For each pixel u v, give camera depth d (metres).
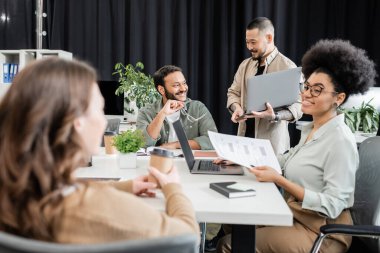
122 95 3.84
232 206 1.11
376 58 4.05
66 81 0.64
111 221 0.64
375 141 1.53
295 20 4.07
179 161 1.80
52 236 0.62
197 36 4.25
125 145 1.60
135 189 1.18
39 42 4.19
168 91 2.48
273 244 1.38
